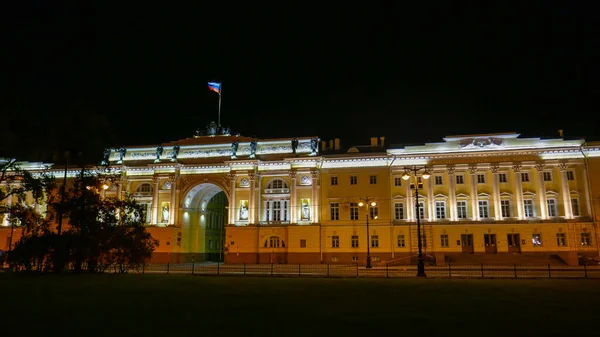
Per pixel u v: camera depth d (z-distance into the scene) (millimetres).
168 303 20969
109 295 24297
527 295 23984
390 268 54031
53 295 24312
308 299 22453
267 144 75438
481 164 67938
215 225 91812
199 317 16922
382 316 17094
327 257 69875
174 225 74812
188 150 77938
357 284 31344
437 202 68812
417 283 31969
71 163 80375
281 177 73938
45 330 14477
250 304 20594
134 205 49031
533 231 64562
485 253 65188
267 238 71812
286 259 70250
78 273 42219
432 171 69312
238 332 14094
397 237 68312
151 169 77375
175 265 66250
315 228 69938
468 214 67438
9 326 15164
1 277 37469
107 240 44062
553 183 66062
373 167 71375
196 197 81562
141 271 48688
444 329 14484
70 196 47656
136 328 14797
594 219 62688
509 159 67312
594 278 35094
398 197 69750
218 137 77812
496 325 15188
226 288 28375
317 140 74375
